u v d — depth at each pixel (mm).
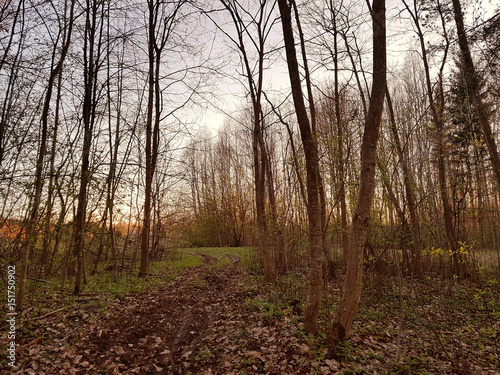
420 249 8555
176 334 6246
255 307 7488
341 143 7445
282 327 5910
